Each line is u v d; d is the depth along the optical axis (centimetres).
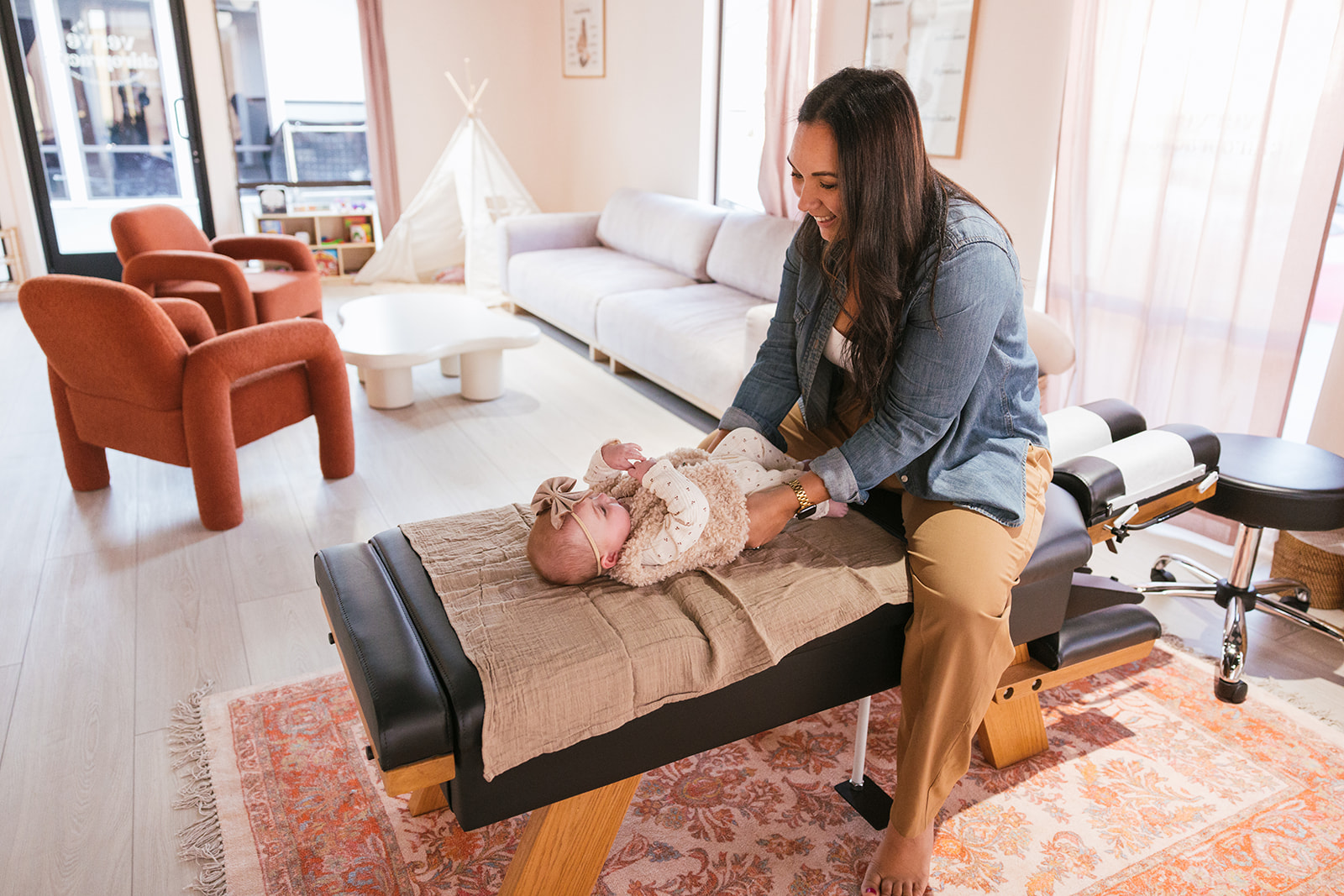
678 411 366
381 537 147
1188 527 267
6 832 150
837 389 165
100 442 265
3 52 506
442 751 111
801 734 180
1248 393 243
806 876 146
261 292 393
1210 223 240
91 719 177
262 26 563
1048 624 154
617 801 127
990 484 138
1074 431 191
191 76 550
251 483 289
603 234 525
